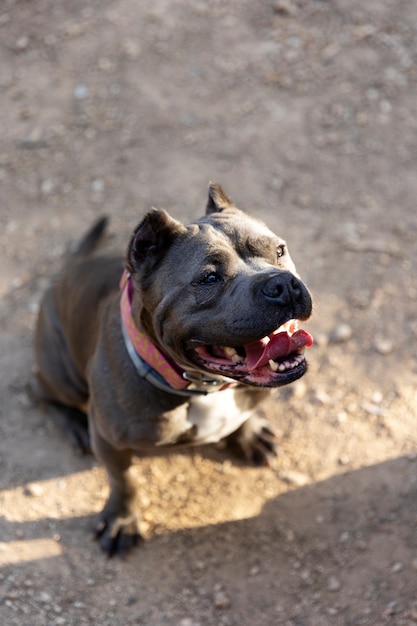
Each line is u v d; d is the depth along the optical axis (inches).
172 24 278.2
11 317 223.0
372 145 246.1
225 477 188.1
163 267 135.9
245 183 240.8
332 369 202.7
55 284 192.7
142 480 187.9
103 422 154.4
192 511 181.9
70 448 195.8
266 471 188.2
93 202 242.4
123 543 173.9
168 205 238.4
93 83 267.3
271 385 129.3
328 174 241.0
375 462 185.2
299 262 222.1
